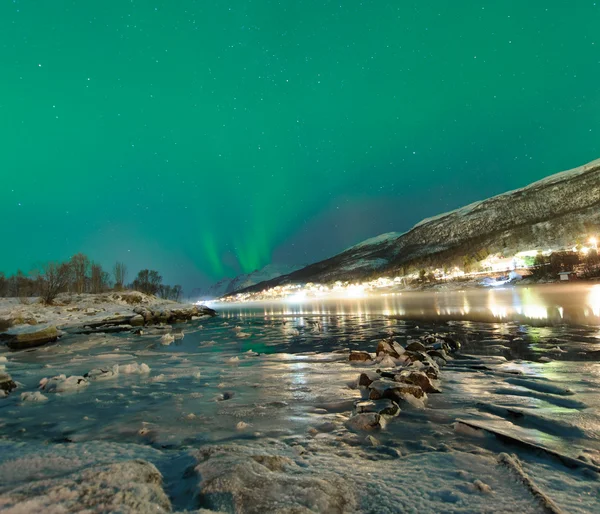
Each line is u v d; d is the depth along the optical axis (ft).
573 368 27.81
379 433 16.22
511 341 43.09
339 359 37.40
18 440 17.29
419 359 31.78
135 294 184.34
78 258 205.46
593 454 13.24
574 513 9.36
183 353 47.96
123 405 22.93
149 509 9.51
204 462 12.34
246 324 100.73
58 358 47.52
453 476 11.60
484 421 17.25
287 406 21.06
